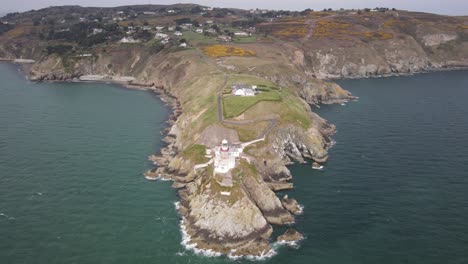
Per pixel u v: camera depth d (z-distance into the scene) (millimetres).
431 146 115438
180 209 82500
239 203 76500
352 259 66438
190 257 67875
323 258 67062
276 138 110312
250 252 69062
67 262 65188
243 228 73562
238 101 127375
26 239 70562
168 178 96625
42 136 124062
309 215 79875
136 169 101250
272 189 90875
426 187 89562
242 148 98750
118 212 80625
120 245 70188
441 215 78000
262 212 80188
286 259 67062
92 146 116500
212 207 76750
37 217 77438
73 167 100812
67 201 83938
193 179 93938
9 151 109938
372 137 125250
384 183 92375
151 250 69312
